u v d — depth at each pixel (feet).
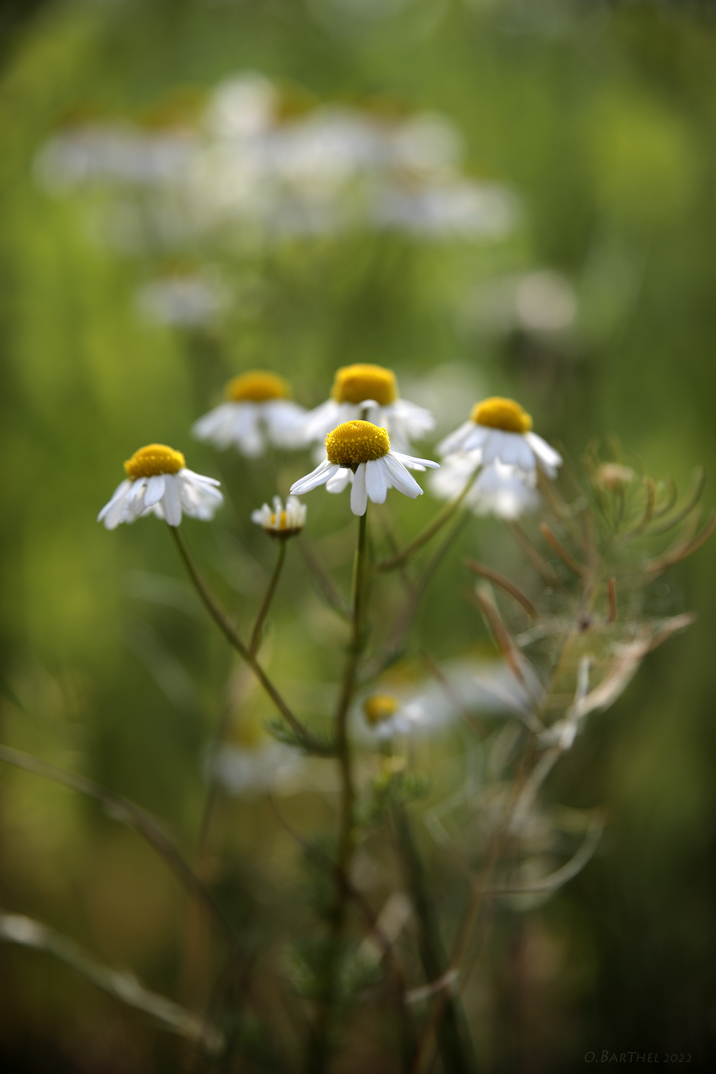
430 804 1.14
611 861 1.17
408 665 1.07
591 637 0.92
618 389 1.43
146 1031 1.19
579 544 0.92
